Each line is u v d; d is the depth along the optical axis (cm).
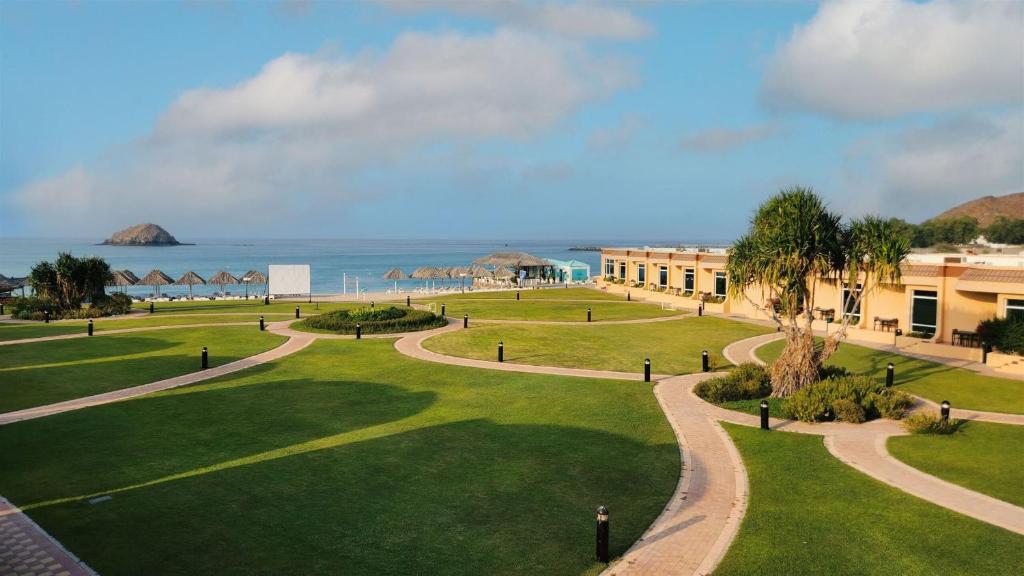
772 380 2233
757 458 1587
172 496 1323
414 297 6109
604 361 2867
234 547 1107
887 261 2080
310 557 1077
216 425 1836
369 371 2605
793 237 2114
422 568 1047
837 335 2223
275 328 3788
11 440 1681
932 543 1134
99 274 4772
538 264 8281
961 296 3177
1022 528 1192
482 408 2044
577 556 1095
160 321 4119
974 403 2150
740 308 4584
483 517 1242
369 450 1625
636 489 1390
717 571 1044
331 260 18850
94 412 1962
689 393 2266
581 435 1762
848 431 1823
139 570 1025
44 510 1247
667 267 5650
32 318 4212
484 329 3781
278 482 1406
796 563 1067
